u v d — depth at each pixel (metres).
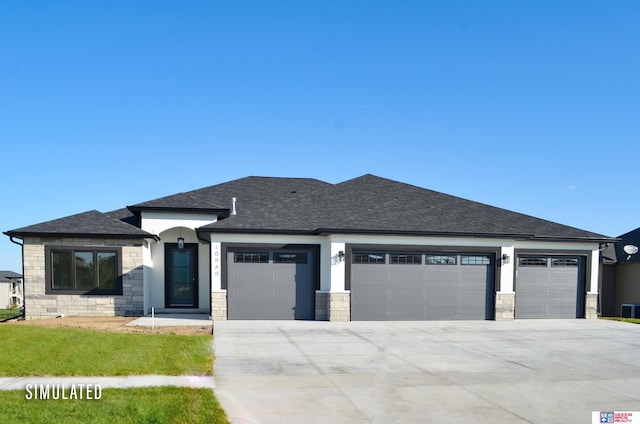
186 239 18.81
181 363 8.88
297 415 6.48
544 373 9.27
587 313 18.86
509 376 8.97
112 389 7.07
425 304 17.23
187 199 18.95
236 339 12.41
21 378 7.54
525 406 7.15
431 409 6.89
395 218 18.05
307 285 16.84
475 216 19.58
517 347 12.05
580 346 12.38
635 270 21.91
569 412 6.91
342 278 16.58
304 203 19.22
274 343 11.92
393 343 12.25
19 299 56.78
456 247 17.38
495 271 17.64
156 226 17.89
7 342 9.57
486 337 13.57
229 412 6.50
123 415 5.94
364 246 16.78
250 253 16.67
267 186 22.33
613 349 12.02
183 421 5.87
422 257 17.28
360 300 16.80
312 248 16.88
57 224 16.72
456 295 17.45
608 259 22.44
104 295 16.56
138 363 8.58
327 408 6.81
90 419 5.75
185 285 18.78
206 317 16.98
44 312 16.28
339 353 10.80
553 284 18.80
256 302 16.59
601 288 22.72
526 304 18.52
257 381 8.16
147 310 17.56
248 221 17.12
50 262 16.33
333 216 17.97
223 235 16.48
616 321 18.17
